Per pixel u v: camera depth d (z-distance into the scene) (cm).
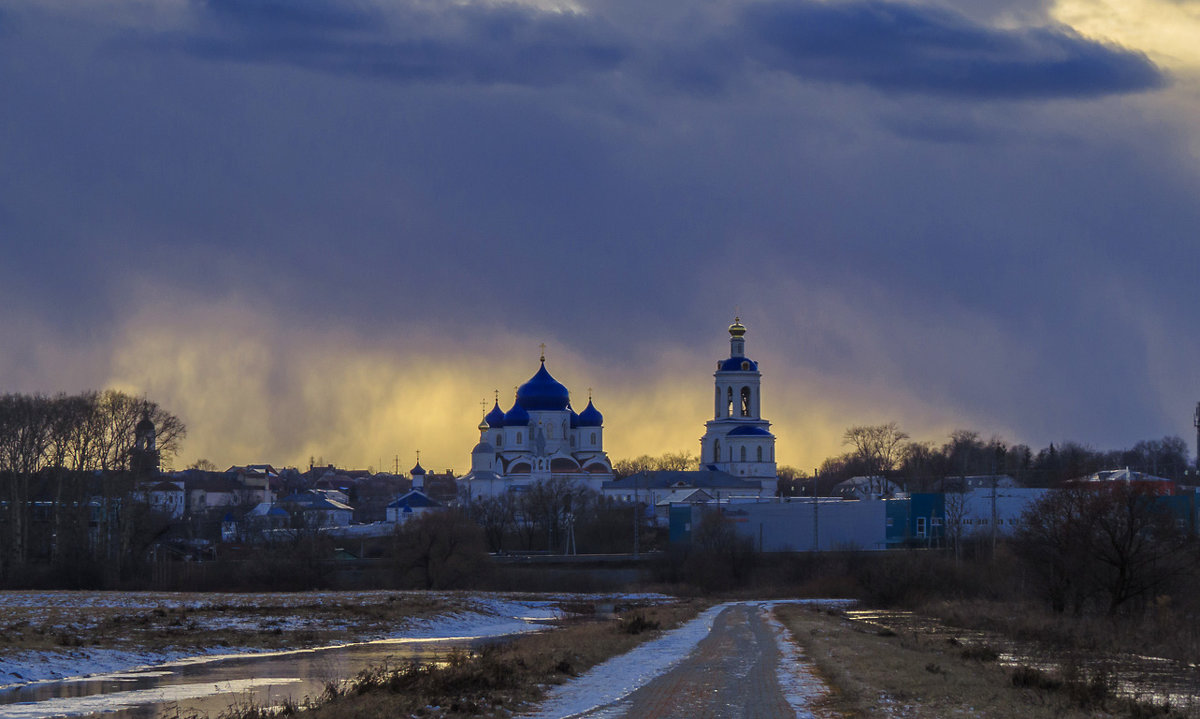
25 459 15188
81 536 15138
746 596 15362
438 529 15800
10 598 11206
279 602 10962
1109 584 9756
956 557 15300
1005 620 8531
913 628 8362
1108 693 4322
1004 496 19625
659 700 4091
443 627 9088
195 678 5566
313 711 3881
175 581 14800
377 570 17112
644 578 18025
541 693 4316
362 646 7444
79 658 6072
